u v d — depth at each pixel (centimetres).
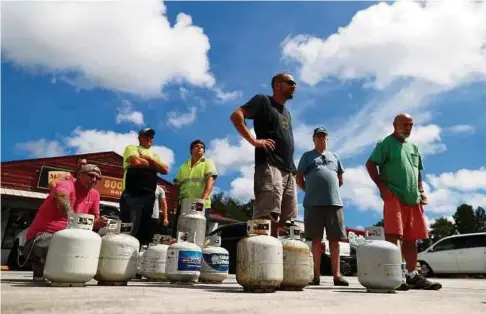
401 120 360
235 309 139
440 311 164
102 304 137
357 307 167
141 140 434
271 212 295
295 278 261
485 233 1276
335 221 409
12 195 1327
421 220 360
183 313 123
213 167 470
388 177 353
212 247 364
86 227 233
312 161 432
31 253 264
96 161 1559
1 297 146
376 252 282
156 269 342
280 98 332
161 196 606
